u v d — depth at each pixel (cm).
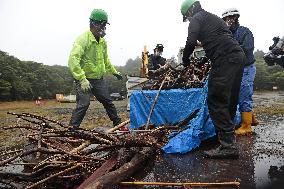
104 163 364
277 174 356
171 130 543
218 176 359
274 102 1888
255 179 343
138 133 478
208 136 517
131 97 626
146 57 1064
